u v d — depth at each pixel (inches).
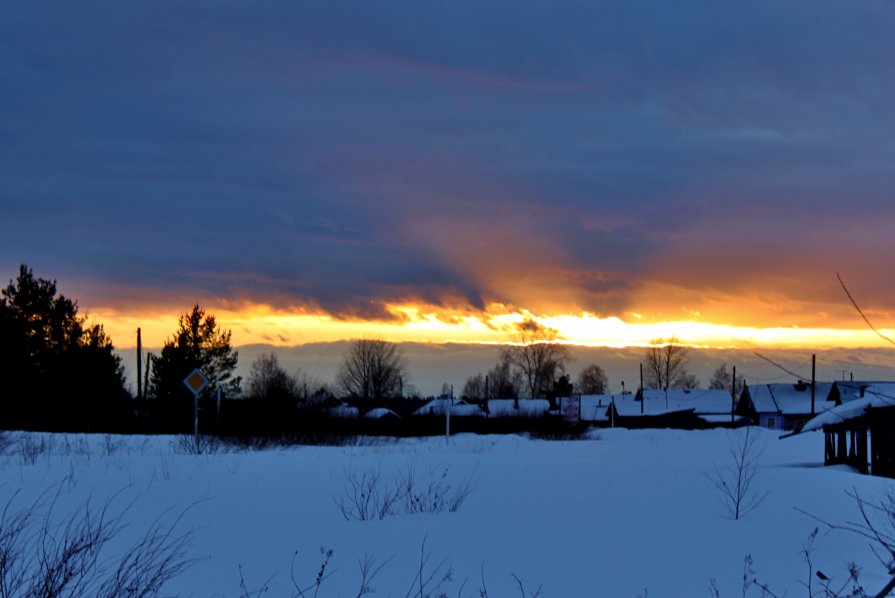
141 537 394.6
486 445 1477.6
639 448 1412.4
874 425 952.3
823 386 3558.1
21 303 2048.5
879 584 304.0
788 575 319.9
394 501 535.5
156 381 2719.0
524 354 4173.2
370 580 309.4
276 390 1566.2
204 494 580.1
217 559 347.9
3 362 1867.6
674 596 289.3
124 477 689.6
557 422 2209.6
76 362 1995.6
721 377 5027.1
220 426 1386.6
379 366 4207.7
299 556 354.0
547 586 302.4
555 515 470.0
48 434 1341.0
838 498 578.9
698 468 888.9
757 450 1387.8
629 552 361.1
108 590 280.5
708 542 384.2
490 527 424.8
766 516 474.3
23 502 517.3
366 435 1675.7
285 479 698.8
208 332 2792.8
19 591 270.7
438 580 309.9
